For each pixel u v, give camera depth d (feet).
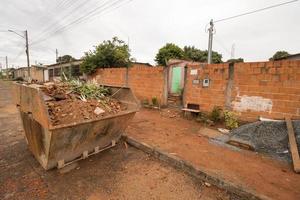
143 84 31.68
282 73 16.11
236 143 14.46
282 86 16.22
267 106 17.20
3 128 17.21
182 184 9.18
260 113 17.69
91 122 10.01
